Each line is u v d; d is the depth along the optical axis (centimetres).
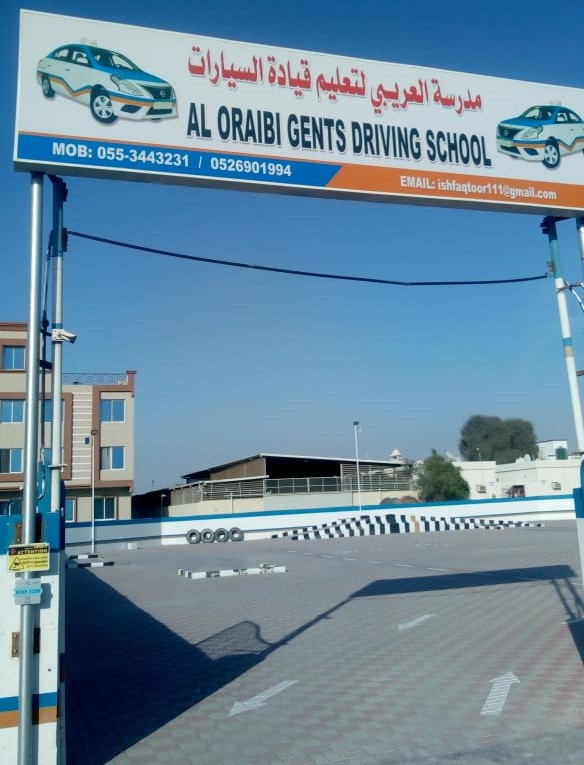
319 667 823
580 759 521
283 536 3650
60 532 496
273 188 683
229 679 787
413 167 724
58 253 613
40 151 593
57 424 563
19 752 457
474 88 761
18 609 475
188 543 3512
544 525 3694
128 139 626
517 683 718
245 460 5194
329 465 5281
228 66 673
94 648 996
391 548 2606
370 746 564
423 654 864
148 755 561
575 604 1159
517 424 9094
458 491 5131
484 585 1447
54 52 612
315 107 697
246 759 547
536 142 772
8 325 4622
